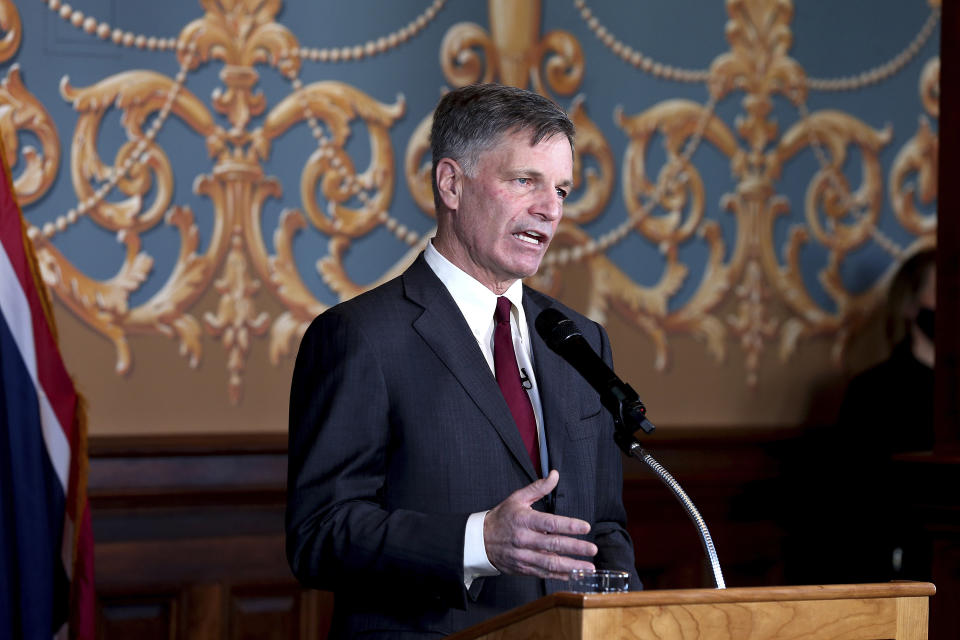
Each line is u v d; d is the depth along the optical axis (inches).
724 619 180.5
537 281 526.6
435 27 510.9
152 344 466.9
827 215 581.9
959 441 401.4
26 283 376.2
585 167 536.7
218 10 475.2
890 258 592.7
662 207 551.5
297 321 489.4
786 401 572.4
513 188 251.9
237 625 467.5
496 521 213.5
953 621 379.9
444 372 248.2
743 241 566.9
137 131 463.2
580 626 168.2
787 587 187.6
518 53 524.7
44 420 376.8
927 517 390.0
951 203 407.2
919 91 598.2
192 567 460.8
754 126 568.4
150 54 465.1
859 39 588.1
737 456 551.5
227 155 477.7
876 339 587.5
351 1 496.7
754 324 567.8
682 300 555.2
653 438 529.3
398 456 243.0
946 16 412.8
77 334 455.5
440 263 263.3
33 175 448.1
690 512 215.3
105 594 446.9
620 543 265.6
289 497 242.4
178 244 470.6
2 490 366.3
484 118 252.7
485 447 245.0
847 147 585.9
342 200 496.1
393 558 220.7
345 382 242.4
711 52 560.7
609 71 542.0
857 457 560.7
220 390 477.1
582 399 267.7
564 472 255.1
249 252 481.7
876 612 196.7
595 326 290.0
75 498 382.9
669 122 553.0
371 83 500.4
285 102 486.9
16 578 365.4
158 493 454.0
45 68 449.7
